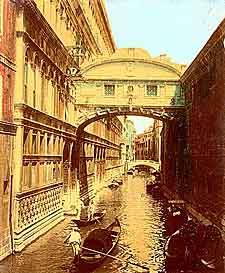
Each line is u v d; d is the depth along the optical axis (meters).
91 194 48.62
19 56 21.30
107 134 67.31
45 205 27.23
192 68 33.50
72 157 38.53
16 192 21.12
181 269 19.67
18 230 21.19
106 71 37.47
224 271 19.16
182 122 38.19
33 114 23.80
